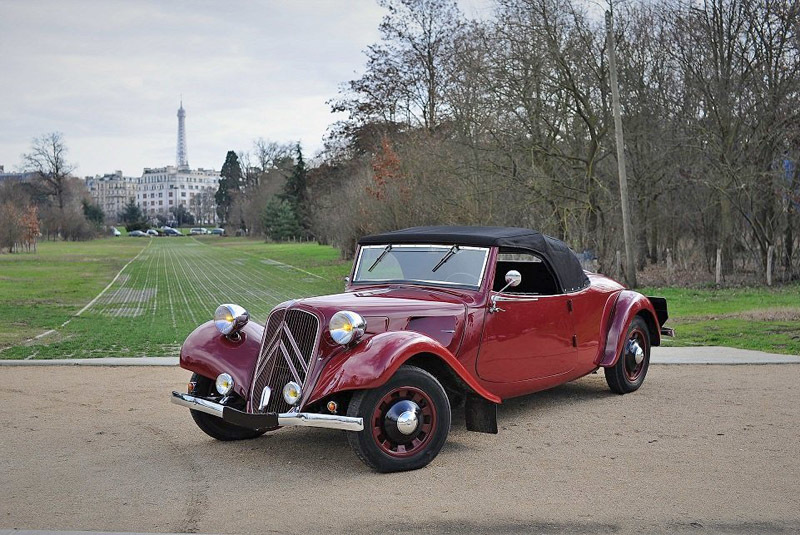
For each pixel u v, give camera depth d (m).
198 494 5.13
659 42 28.89
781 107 25.50
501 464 5.73
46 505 4.90
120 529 4.45
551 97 27.59
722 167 26.91
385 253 7.20
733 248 28.72
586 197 27.80
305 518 4.61
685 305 19.97
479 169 26.67
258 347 6.39
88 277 39.19
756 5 26.06
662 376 9.32
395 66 40.28
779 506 4.70
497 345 6.65
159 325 17.62
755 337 13.02
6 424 7.23
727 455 5.85
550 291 7.38
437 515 4.63
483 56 27.31
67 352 12.61
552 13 26.70
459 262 6.80
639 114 29.27
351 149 50.66
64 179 123.38
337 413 5.55
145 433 6.90
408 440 5.61
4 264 51.03
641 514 4.59
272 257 60.88
